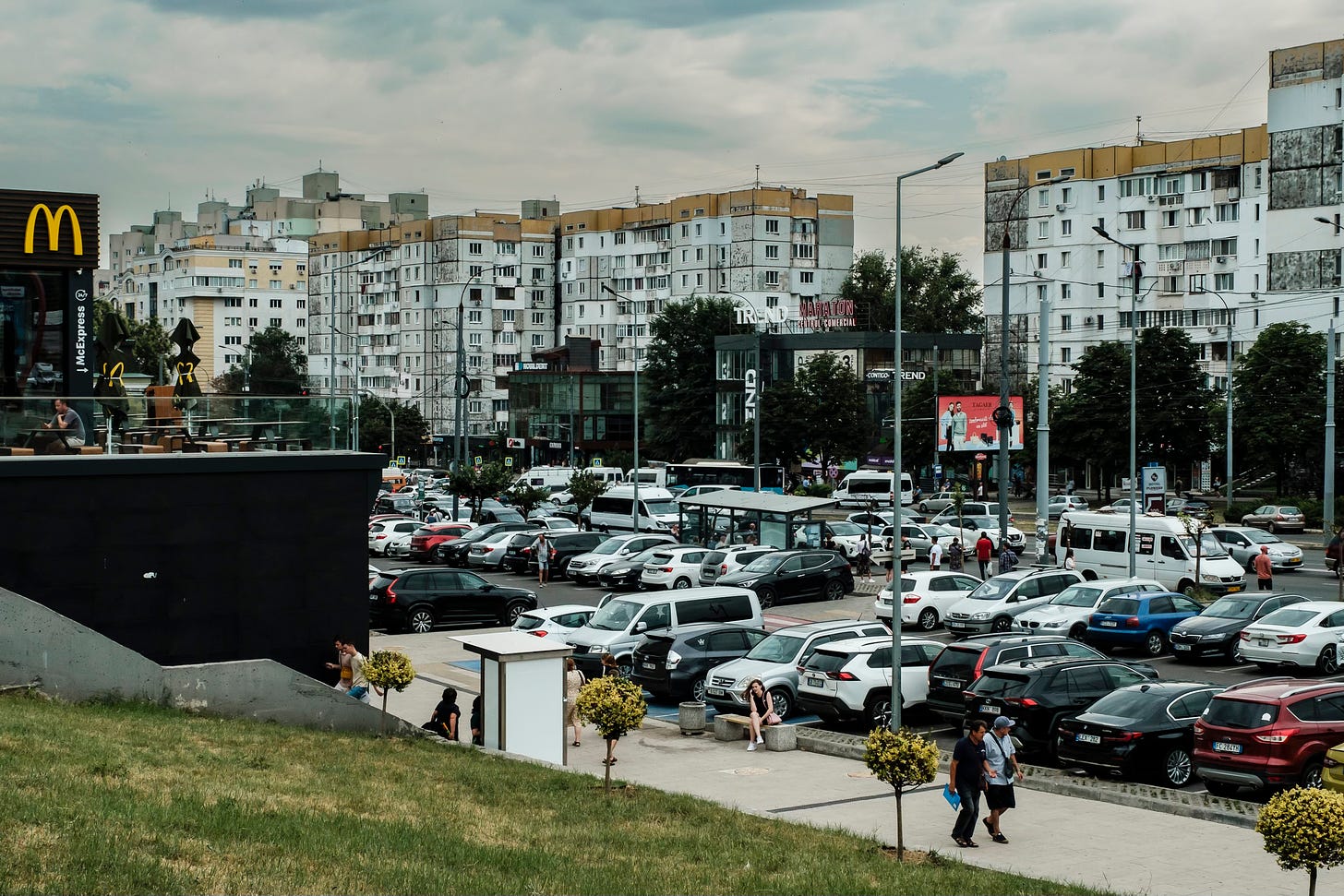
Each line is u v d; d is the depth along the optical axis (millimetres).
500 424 147250
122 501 22250
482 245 148000
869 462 94562
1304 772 19578
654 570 45844
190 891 12344
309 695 22125
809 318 104938
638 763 23562
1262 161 101562
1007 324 48781
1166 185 106812
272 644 23531
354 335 163500
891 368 98688
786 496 50375
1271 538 53688
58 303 26766
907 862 16312
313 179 199750
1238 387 83812
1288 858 13359
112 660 20828
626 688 19953
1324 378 81875
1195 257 105562
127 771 16281
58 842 12922
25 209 26281
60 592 21719
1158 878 16234
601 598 45406
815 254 131375
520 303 149000
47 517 21672
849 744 24281
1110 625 34875
